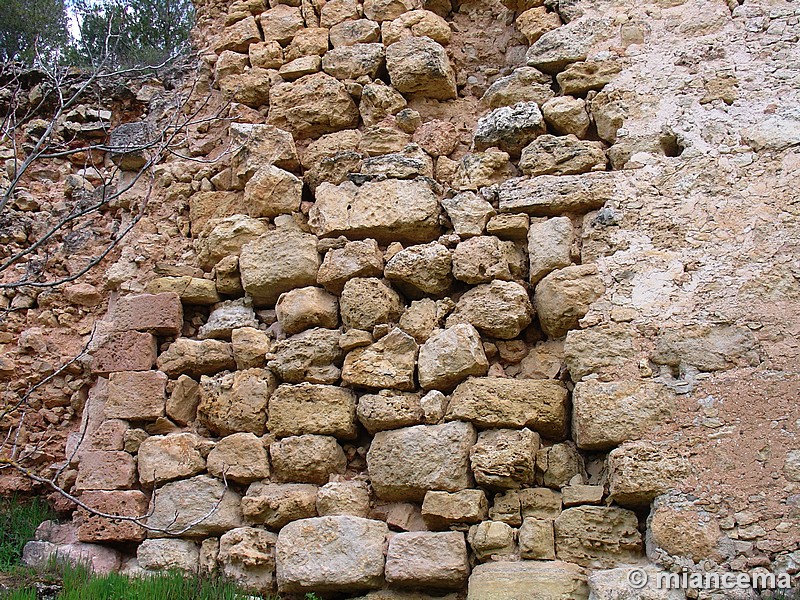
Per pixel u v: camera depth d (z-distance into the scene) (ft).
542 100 19.42
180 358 19.13
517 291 17.53
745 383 15.55
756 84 18.03
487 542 15.57
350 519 16.29
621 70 18.99
